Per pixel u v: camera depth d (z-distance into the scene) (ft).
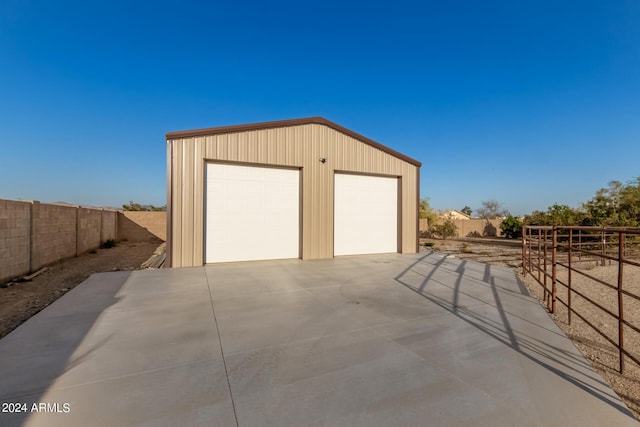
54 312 14.25
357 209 35.04
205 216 27.48
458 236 84.28
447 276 23.93
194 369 9.07
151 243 54.03
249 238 29.32
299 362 9.59
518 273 27.43
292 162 30.83
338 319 13.64
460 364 9.62
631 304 17.90
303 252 31.22
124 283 20.31
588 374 9.19
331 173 32.94
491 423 6.86
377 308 15.37
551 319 14.47
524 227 27.22
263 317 13.79
